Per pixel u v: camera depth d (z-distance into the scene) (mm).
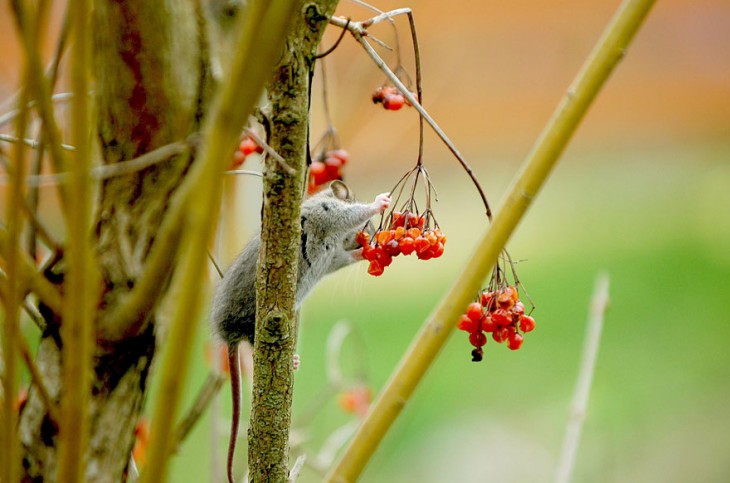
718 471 3100
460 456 3250
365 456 2045
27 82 1958
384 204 2471
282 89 2055
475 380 3576
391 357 3715
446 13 4199
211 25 2033
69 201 1953
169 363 1941
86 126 1940
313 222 2453
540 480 3066
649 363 3637
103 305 2031
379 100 2223
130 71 2021
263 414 2096
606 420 3262
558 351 3742
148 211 2037
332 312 4062
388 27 2764
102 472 2041
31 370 2000
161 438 1946
